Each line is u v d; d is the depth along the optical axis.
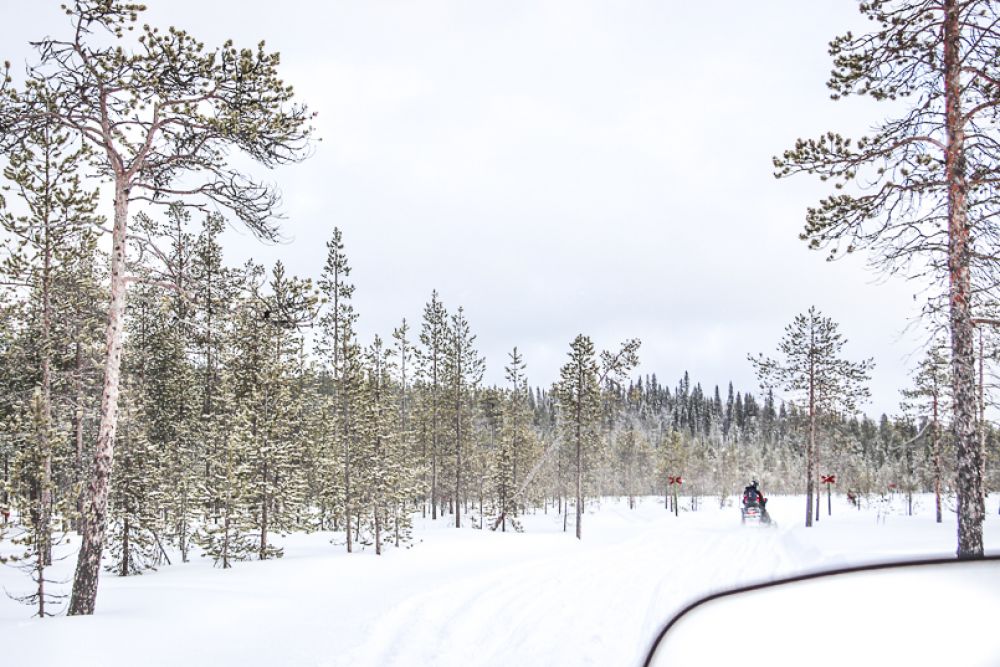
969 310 11.12
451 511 49.03
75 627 9.79
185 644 9.09
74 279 20.72
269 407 25.53
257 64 12.45
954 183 11.10
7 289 20.05
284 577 16.75
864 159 11.91
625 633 8.29
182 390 27.53
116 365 12.41
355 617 10.59
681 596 10.73
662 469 73.44
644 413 120.50
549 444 52.47
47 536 11.92
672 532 28.02
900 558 1.64
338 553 25.50
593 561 17.41
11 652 8.43
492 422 56.06
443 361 44.38
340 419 30.20
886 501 46.38
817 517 34.75
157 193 13.22
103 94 12.16
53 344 20.25
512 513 40.22
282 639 9.26
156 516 22.38
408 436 41.34
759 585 1.77
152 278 13.41
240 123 12.49
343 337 28.89
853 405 33.78
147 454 21.69
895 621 1.35
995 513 29.75
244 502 23.66
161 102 12.51
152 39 11.91
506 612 10.30
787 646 1.40
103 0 11.34
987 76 10.71
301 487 26.58
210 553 22.14
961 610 1.36
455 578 15.07
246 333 15.97
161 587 14.79
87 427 20.94
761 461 89.69
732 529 28.06
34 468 12.32
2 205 19.28
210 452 27.41
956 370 11.10
